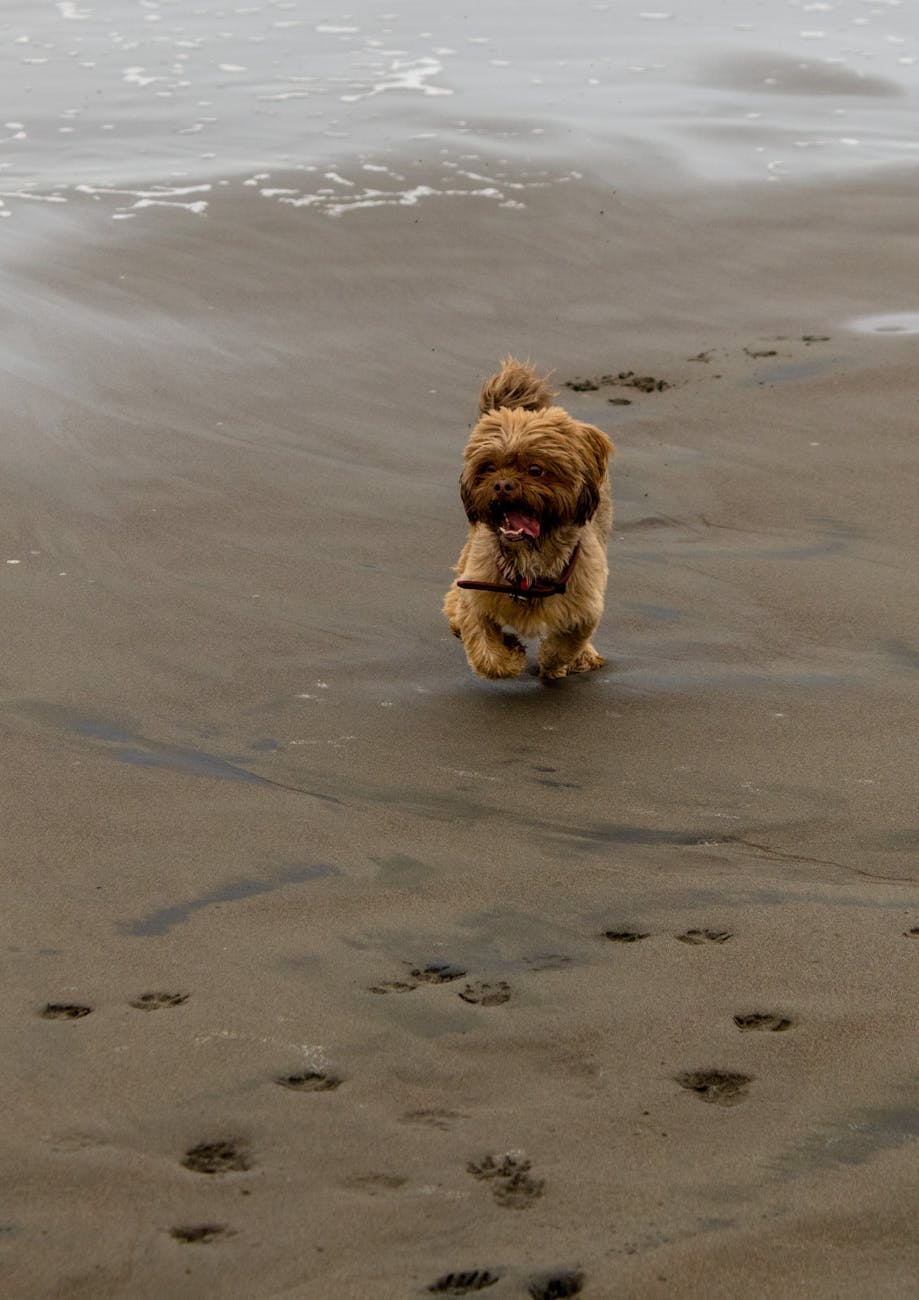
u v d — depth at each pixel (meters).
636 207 14.84
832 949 5.09
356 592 8.16
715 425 10.59
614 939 5.18
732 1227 3.75
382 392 10.99
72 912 5.23
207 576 8.24
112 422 10.16
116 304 12.18
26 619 7.65
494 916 5.30
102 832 5.80
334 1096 4.28
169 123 16.75
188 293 12.52
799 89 18.73
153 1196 3.85
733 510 9.35
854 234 14.34
